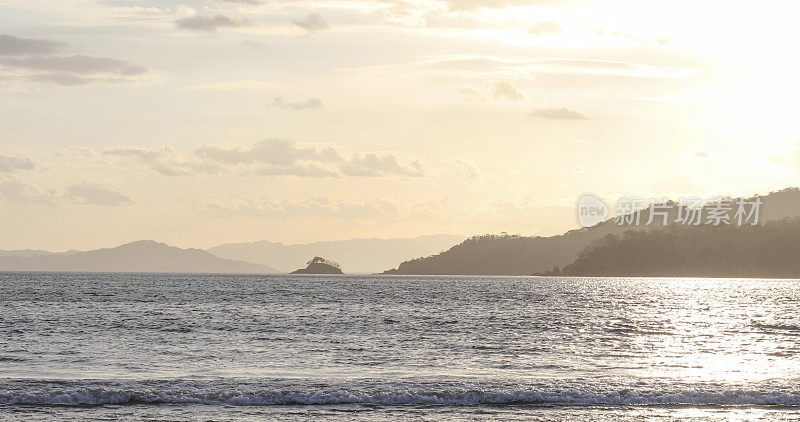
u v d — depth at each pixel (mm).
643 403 38781
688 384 42562
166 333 74062
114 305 120250
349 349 61594
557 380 44438
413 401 38938
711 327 86625
